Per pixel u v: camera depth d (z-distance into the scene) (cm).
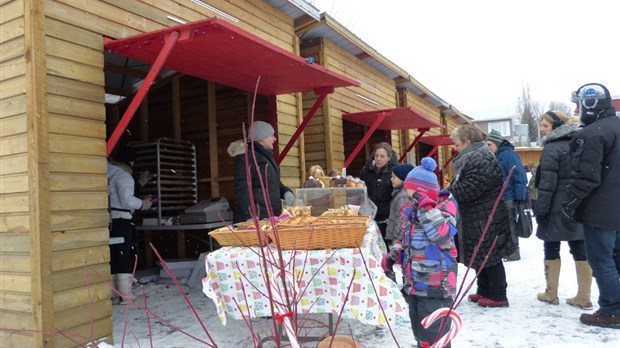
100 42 344
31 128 291
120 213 473
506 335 338
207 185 666
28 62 294
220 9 494
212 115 657
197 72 445
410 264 272
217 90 656
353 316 259
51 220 296
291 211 345
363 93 838
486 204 395
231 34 327
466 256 405
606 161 334
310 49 710
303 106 723
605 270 346
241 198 409
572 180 342
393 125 857
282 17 619
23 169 296
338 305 262
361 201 396
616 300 347
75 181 314
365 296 258
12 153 302
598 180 329
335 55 741
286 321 104
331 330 286
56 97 306
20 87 299
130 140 728
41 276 286
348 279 261
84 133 324
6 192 304
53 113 304
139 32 382
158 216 604
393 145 978
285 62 409
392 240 422
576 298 409
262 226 278
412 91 1125
